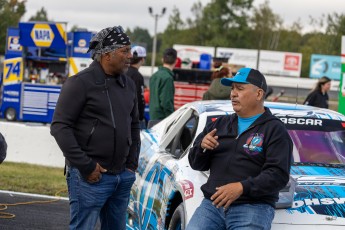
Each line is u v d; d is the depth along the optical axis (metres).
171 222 5.07
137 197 6.31
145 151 6.45
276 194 4.15
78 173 4.56
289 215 4.39
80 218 4.59
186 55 50.44
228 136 4.19
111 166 4.57
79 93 4.44
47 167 11.61
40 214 7.58
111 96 4.54
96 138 4.49
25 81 19.92
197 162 4.31
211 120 5.49
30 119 19.86
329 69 53.31
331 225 4.36
